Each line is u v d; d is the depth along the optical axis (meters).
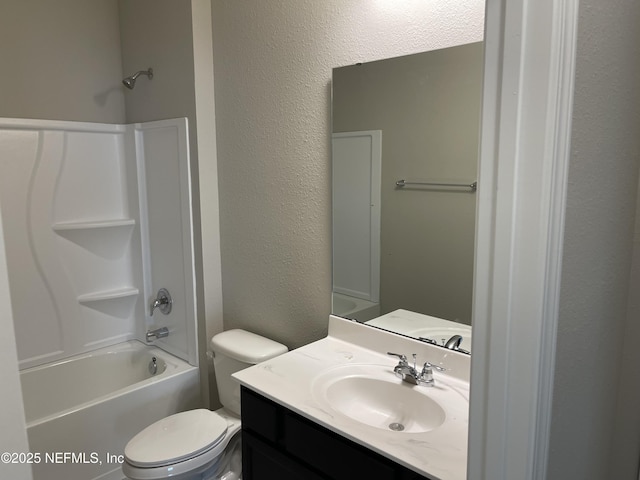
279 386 1.55
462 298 1.55
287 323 2.16
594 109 0.82
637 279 1.11
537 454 0.79
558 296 0.77
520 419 0.78
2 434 0.64
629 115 0.96
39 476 1.99
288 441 1.49
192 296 2.45
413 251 1.66
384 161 1.70
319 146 1.90
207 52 2.27
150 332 2.66
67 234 2.59
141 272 2.77
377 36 1.66
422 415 1.47
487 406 0.81
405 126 1.62
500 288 0.77
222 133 2.31
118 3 2.71
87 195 2.66
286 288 2.13
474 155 1.47
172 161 2.44
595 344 0.98
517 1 0.69
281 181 2.07
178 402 2.43
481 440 0.83
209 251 2.40
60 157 2.54
